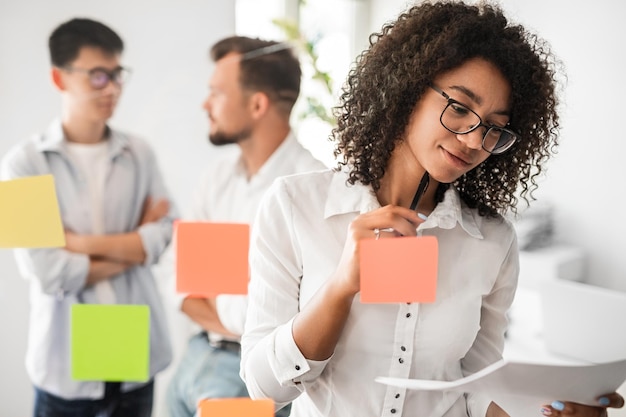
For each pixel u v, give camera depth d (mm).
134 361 1347
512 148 1106
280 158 1922
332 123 2764
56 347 1780
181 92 1842
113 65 1767
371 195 1084
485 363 1179
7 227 1330
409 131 1050
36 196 1336
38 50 1704
